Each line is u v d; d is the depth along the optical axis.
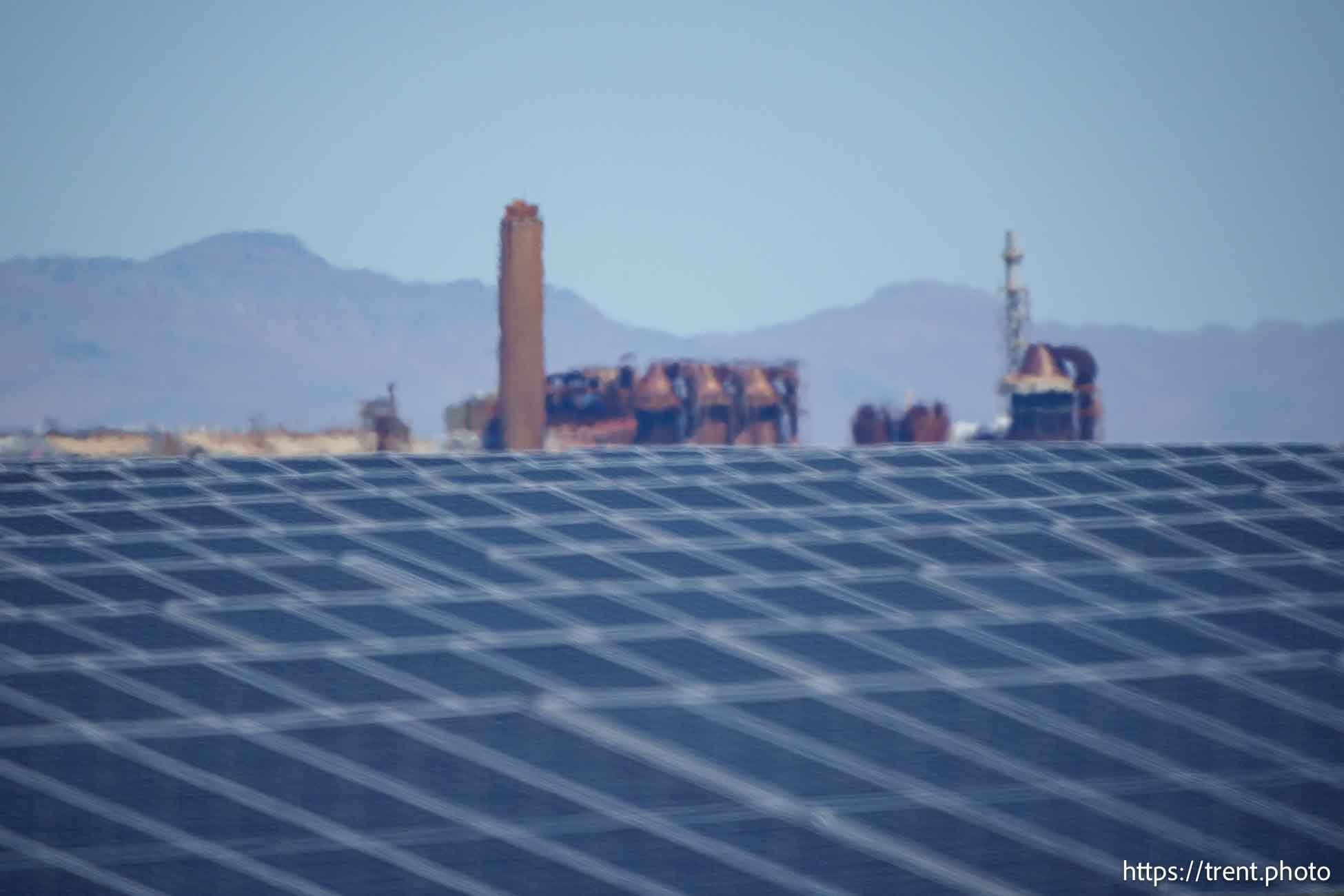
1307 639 88.38
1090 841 69.44
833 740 76.25
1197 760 75.44
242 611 91.88
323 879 64.94
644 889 65.19
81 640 86.81
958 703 80.25
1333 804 72.38
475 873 65.75
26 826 67.12
